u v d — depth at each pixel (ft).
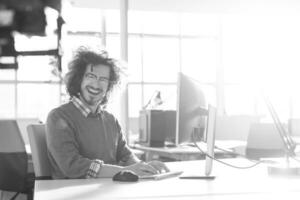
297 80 25.38
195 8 23.52
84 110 6.54
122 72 7.21
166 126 11.60
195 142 5.90
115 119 7.26
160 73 28.73
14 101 26.53
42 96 26.55
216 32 28.63
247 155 11.64
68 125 6.24
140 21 28.14
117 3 22.02
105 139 6.75
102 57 6.70
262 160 7.56
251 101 27.71
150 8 23.58
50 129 6.13
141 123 12.09
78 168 5.70
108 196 4.04
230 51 28.27
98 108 6.81
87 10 25.07
